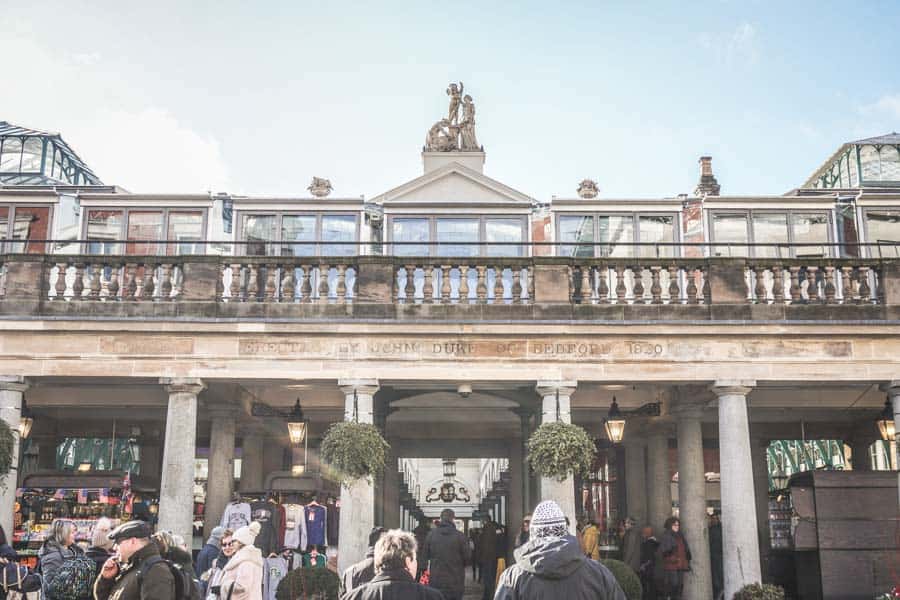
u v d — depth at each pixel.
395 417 22.91
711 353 16.27
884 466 24.86
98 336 16.23
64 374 16.11
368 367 16.17
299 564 16.91
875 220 19.38
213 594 10.86
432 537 13.41
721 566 19.00
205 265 16.45
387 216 19.41
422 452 25.61
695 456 18.53
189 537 15.71
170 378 16.09
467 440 25.67
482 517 39.84
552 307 16.30
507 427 24.20
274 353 16.22
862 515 17.27
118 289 16.94
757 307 16.30
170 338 16.25
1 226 19.31
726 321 16.20
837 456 28.67
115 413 21.56
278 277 16.97
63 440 23.39
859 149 23.11
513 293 16.52
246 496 19.02
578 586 5.71
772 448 34.00
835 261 16.56
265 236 19.38
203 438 23.94
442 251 19.25
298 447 23.39
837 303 16.52
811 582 17.44
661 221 19.58
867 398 20.23
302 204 19.45
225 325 16.16
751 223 19.33
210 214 19.44
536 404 20.19
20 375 16.09
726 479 15.95
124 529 7.39
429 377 16.16
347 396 16.16
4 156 23.02
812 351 16.30
